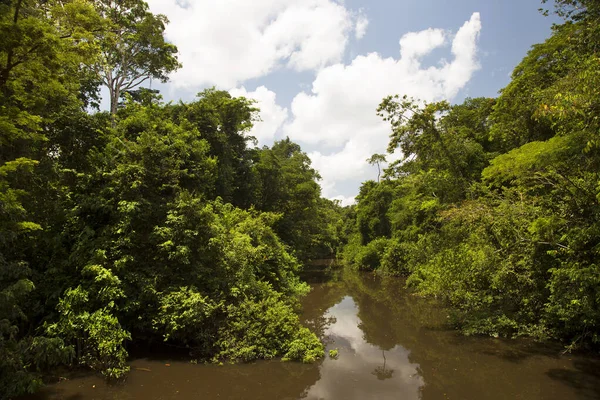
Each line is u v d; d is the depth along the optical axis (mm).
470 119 22375
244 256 12141
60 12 8625
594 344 9594
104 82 19625
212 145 19422
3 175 7746
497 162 11508
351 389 7906
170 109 18078
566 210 9664
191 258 10664
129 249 10086
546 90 8898
